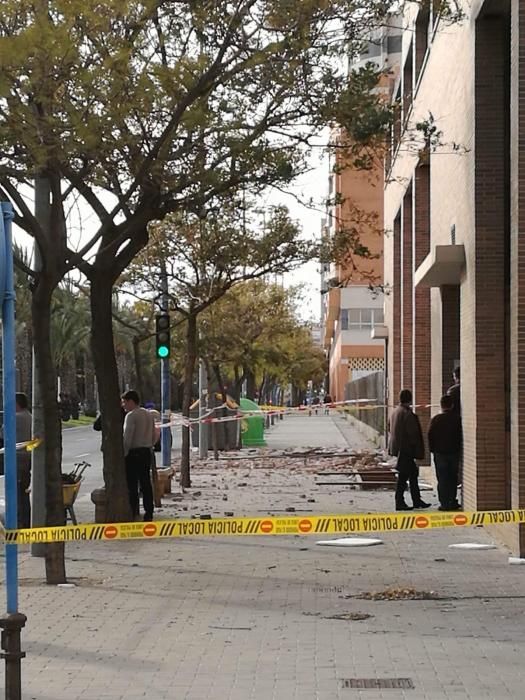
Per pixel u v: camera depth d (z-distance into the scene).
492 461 15.67
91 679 7.64
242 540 15.17
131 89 11.85
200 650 8.49
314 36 13.47
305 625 9.39
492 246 15.71
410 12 26.55
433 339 23.09
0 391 40.38
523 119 12.46
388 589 11.06
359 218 23.03
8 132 11.32
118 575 12.27
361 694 7.12
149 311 28.86
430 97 22.67
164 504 20.05
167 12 12.60
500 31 15.73
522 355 12.43
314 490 22.94
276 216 23.03
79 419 78.75
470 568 12.40
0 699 7.05
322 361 101.81
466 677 7.51
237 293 33.25
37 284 11.91
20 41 10.72
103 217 15.09
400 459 18.70
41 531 8.96
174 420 26.45
